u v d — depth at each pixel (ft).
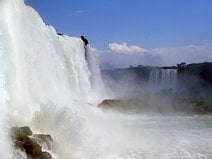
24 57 81.87
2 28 72.69
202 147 73.72
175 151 70.44
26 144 55.31
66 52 128.67
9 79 70.74
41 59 92.79
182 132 90.22
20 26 83.25
